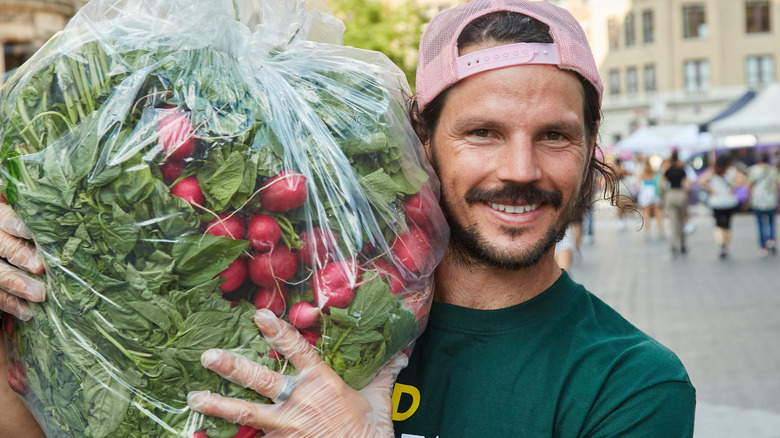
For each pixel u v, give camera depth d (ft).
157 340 3.54
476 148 4.23
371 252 3.92
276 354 3.70
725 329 19.61
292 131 3.84
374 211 3.98
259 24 4.26
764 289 25.84
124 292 3.52
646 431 3.94
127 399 3.63
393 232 4.02
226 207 3.61
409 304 4.07
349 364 3.83
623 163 79.77
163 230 3.50
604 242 46.88
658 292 26.08
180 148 3.56
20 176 3.70
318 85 4.17
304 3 4.54
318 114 3.99
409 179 4.13
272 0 4.35
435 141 4.48
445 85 4.29
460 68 4.21
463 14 4.41
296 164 3.78
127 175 3.52
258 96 3.84
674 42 114.93
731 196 35.35
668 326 20.24
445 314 4.49
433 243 4.23
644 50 116.98
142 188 3.52
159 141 3.56
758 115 60.39
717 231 35.78
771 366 15.84
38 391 3.95
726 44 112.98
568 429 4.04
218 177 3.59
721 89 113.60
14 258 3.72
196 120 3.64
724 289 26.22
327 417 3.68
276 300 3.71
